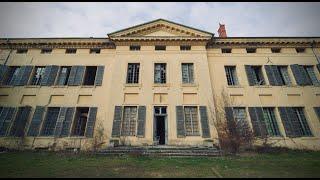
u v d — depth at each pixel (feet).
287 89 60.90
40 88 60.80
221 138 52.70
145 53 64.49
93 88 61.11
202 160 40.45
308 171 30.48
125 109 58.03
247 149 51.29
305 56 65.98
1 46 66.95
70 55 66.03
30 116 57.62
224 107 57.98
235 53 66.18
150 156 44.45
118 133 53.83
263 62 64.75
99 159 41.32
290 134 55.36
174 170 31.76
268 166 34.60
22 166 34.40
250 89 60.70
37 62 64.80
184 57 64.08
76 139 54.75
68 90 60.75
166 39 64.90
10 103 58.80
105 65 64.69
